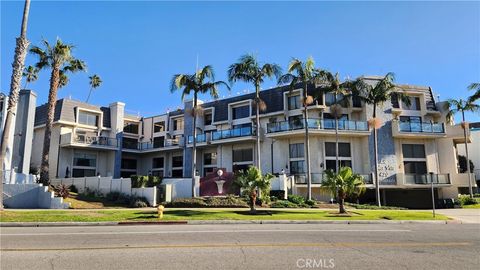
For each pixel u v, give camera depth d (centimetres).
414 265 775
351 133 3866
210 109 4897
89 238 1169
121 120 5297
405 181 3847
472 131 5959
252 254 886
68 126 4816
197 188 3284
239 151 4444
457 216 2350
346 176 2328
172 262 793
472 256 879
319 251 931
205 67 3269
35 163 4866
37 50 3472
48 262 793
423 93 4259
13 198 2728
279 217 1966
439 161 4169
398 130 3947
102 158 5134
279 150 4091
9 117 2095
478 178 5712
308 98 3428
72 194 3127
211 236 1223
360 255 881
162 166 5403
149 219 1797
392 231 1425
